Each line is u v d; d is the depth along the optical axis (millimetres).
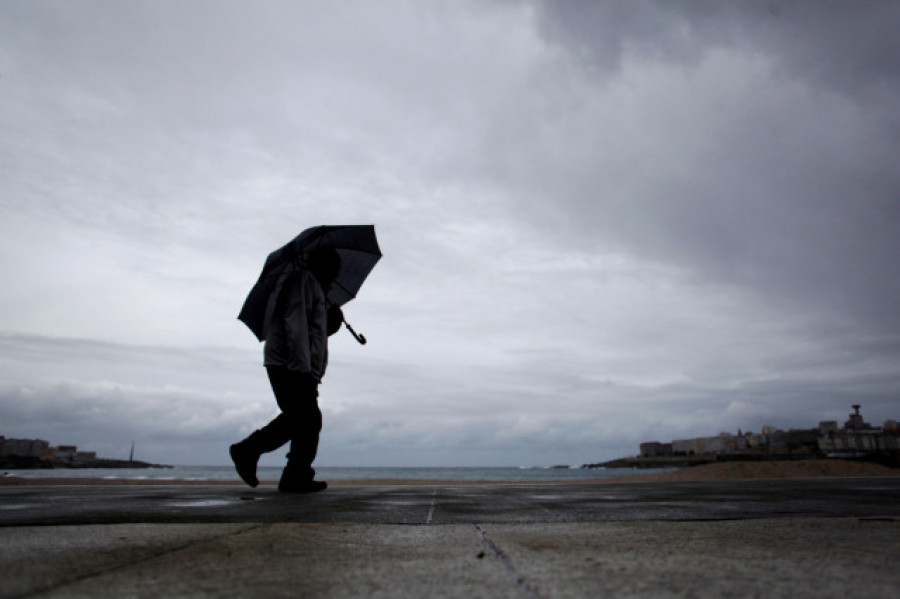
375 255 5531
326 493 4848
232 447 4656
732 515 2891
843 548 1788
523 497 4430
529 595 1176
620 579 1327
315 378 4777
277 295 4836
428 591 1217
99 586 1253
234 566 1487
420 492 5219
